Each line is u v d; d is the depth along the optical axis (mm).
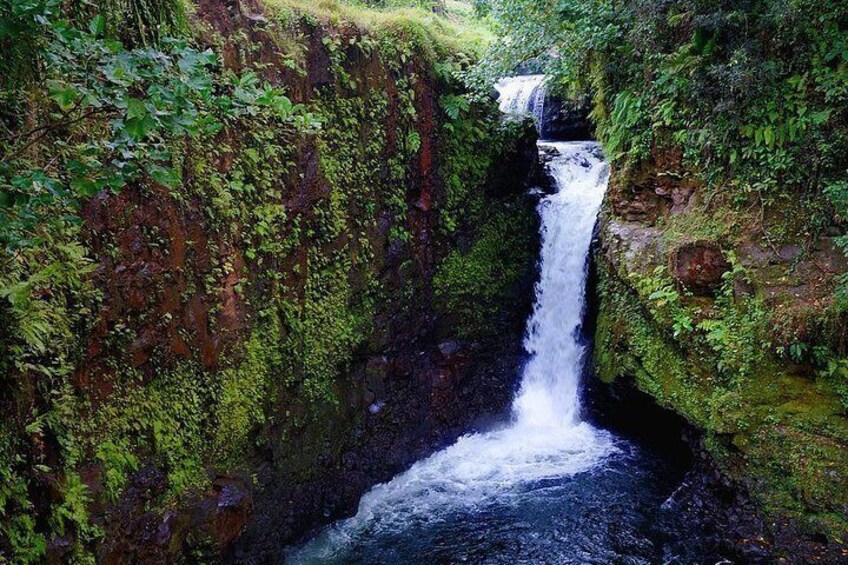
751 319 6484
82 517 4074
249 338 5883
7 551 3477
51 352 3875
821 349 5977
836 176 6340
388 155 7500
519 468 7871
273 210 6016
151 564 4734
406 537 6512
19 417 3639
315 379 6727
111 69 2502
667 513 6668
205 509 5203
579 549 6180
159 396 4965
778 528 5816
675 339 7059
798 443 5910
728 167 7055
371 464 7414
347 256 7102
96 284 4344
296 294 6477
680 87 7215
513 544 6312
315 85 6570
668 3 7223
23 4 2250
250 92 2941
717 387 6652
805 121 6402
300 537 6414
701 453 6773
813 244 6414
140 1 4492
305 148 6391
